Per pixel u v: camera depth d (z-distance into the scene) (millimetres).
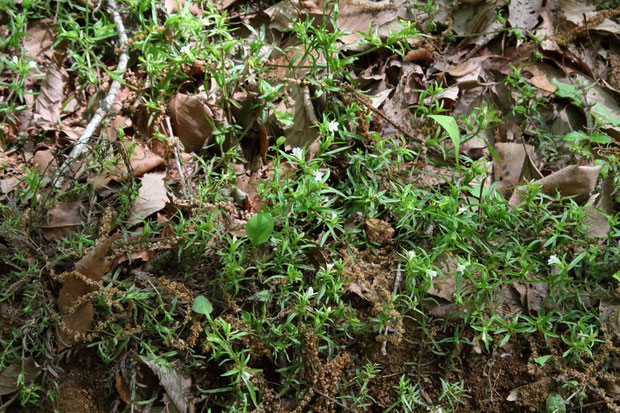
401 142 799
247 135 792
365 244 753
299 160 728
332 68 767
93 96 811
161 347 706
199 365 699
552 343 723
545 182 779
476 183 785
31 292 710
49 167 770
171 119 787
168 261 730
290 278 705
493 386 717
